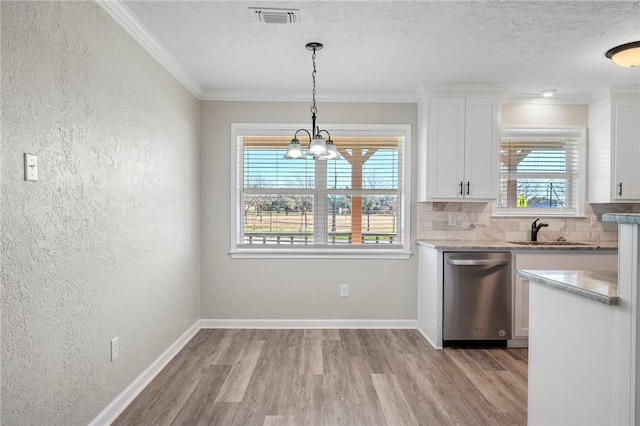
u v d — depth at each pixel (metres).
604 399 1.36
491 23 2.34
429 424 2.10
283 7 2.15
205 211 3.80
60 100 1.67
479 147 3.52
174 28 2.40
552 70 3.15
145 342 2.55
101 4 1.99
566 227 3.93
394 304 3.85
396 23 2.34
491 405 2.30
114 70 2.14
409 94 3.79
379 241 3.90
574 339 1.51
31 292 1.51
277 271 3.82
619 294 1.30
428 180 3.52
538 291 1.76
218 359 3.00
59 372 1.68
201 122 3.80
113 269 2.14
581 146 3.92
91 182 1.92
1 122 1.35
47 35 1.58
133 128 2.38
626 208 3.91
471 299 3.26
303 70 3.16
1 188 1.36
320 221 3.88
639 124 3.58
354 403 2.32
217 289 3.81
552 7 2.14
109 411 2.09
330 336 3.57
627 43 2.62
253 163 3.87
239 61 2.96
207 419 2.13
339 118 3.84
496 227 3.89
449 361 2.99
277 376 2.69
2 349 1.37
